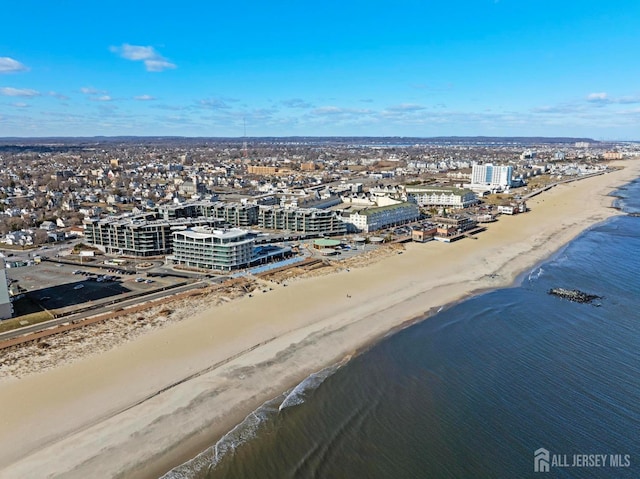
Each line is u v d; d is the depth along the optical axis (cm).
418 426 8844
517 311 14425
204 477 7581
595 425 8850
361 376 10644
